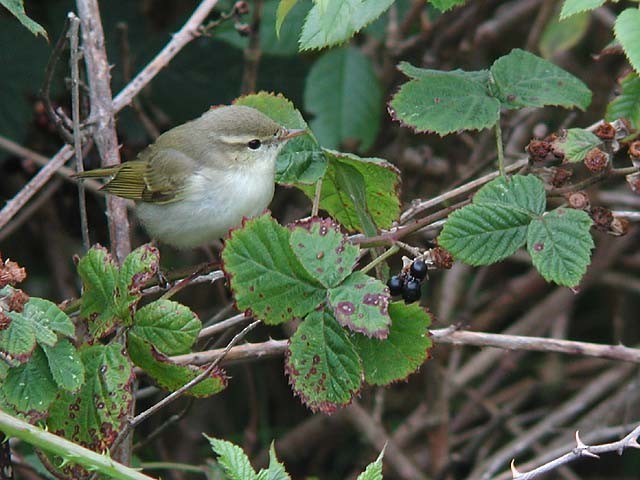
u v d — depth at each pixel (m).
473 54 14.30
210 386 7.07
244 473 6.40
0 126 12.99
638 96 8.18
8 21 13.13
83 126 9.64
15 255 14.88
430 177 14.85
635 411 14.05
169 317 6.98
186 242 10.13
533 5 14.78
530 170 7.76
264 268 6.72
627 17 6.47
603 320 15.84
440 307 14.63
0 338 6.66
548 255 6.93
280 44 12.43
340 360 6.70
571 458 7.13
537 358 15.72
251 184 9.66
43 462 7.52
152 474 13.33
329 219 6.78
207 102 13.78
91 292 7.26
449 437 13.81
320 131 12.50
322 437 14.63
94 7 9.92
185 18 14.00
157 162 9.84
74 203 13.38
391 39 14.18
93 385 7.05
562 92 8.09
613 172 7.49
